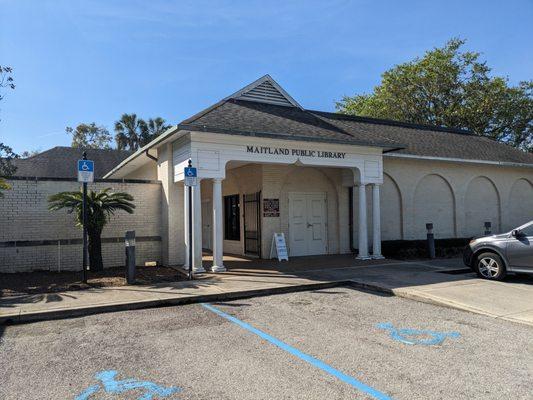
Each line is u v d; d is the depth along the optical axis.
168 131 11.45
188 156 11.52
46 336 6.34
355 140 13.20
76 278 10.58
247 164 15.50
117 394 4.30
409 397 4.16
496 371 4.82
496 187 19.64
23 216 11.64
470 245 10.80
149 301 8.13
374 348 5.63
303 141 12.42
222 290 9.09
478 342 5.88
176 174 12.46
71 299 8.27
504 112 32.47
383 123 20.12
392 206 16.84
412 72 33.81
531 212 20.92
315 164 13.02
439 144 18.80
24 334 6.45
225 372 4.83
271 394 4.25
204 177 11.41
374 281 10.13
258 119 12.96
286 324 6.84
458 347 5.67
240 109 13.63
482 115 32.47
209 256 16.12
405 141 17.78
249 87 14.89
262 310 7.82
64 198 10.89
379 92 35.22
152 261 13.25
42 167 27.23
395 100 33.88
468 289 9.19
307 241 15.61
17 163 26.95
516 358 5.25
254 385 4.47
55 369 4.99
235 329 6.56
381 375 4.71
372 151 14.15
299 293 9.41
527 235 9.95
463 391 4.29
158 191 13.48
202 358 5.29
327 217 16.03
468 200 18.91
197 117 11.98
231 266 12.93
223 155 11.66
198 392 4.32
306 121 14.16
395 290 9.12
